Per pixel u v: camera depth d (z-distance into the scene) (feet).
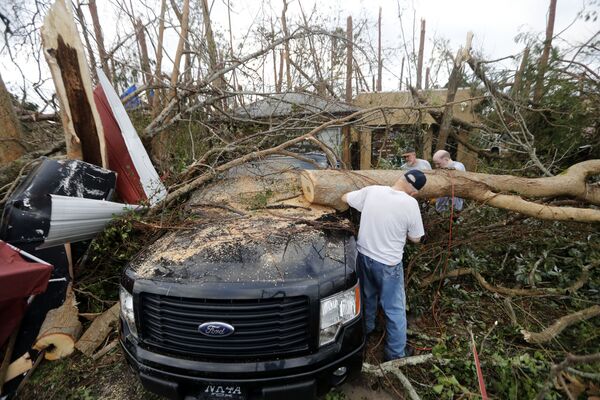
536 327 8.93
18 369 7.88
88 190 9.71
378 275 7.73
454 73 16.21
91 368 8.08
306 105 14.66
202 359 5.76
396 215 7.33
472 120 20.06
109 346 8.57
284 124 13.94
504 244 11.81
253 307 5.65
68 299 9.04
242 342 5.68
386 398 7.04
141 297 6.15
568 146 14.85
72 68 10.69
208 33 16.05
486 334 8.56
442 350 7.72
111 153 11.94
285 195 10.61
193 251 7.02
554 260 10.52
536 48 14.69
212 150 12.19
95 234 9.66
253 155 11.48
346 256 6.92
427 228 11.44
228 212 9.34
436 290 10.63
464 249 11.06
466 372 7.38
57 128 17.40
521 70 15.15
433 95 18.67
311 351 5.79
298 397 5.65
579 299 9.32
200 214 9.34
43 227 8.29
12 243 8.08
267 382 5.55
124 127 11.73
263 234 7.59
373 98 19.84
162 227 8.74
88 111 11.17
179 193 10.95
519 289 10.19
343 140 16.76
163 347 5.98
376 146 20.58
